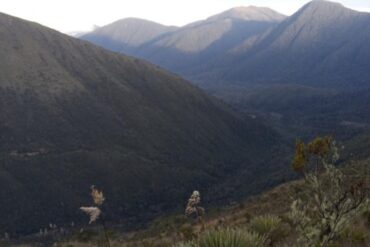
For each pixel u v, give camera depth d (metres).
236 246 5.37
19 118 192.88
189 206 6.53
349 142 135.12
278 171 164.88
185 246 5.70
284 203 21.56
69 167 169.62
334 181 5.70
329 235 5.54
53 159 171.38
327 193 5.70
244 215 21.78
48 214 145.12
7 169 158.62
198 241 5.55
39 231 135.38
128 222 143.12
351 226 7.47
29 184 155.00
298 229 5.81
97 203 5.76
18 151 172.12
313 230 5.61
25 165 163.62
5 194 147.38
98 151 187.25
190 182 189.88
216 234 5.51
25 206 145.38
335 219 5.56
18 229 135.75
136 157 192.75
